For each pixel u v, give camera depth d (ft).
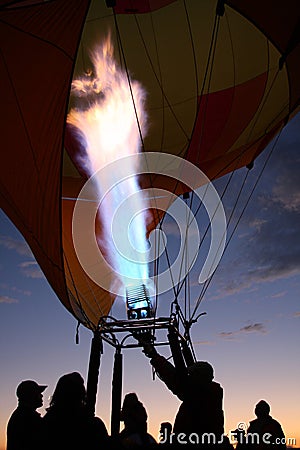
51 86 16.67
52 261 17.03
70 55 16.31
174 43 25.22
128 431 11.34
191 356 18.88
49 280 18.03
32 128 17.06
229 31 24.79
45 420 9.93
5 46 16.85
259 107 26.08
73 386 10.02
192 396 11.00
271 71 24.73
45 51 16.62
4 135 17.54
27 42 16.66
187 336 19.31
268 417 13.71
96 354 17.95
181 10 24.90
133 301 19.04
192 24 25.03
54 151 16.62
